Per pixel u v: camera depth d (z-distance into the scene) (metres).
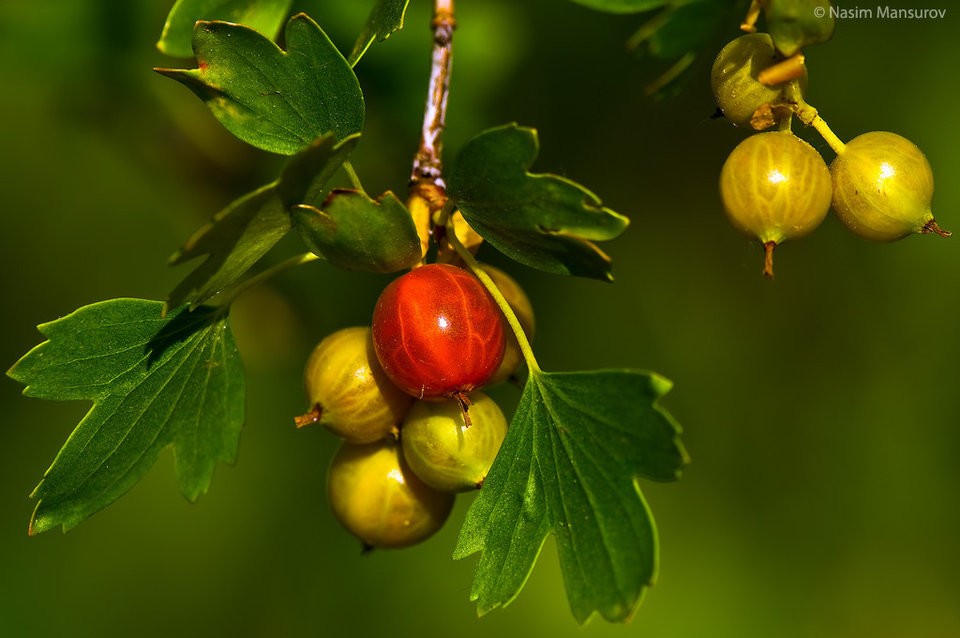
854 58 0.41
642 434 0.33
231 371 0.34
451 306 0.33
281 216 0.33
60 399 0.33
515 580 0.33
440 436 0.33
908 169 0.33
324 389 0.34
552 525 0.33
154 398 0.34
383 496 0.34
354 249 0.33
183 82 0.33
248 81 0.33
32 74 0.39
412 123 0.40
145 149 0.40
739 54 0.33
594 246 0.33
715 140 0.42
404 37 0.40
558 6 0.40
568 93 0.41
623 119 0.41
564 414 0.33
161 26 0.39
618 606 0.33
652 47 0.36
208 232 0.32
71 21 0.39
